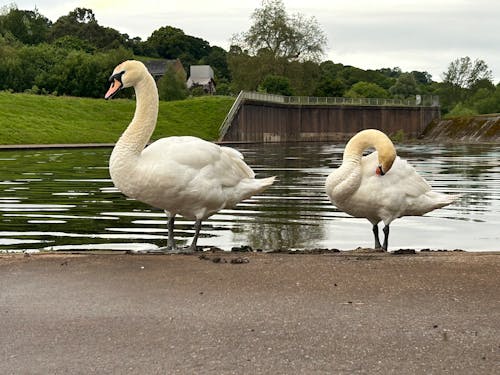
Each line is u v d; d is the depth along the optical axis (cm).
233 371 520
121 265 861
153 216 1792
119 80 1053
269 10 12594
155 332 605
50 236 1484
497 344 573
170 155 1012
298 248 1373
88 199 2175
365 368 524
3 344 580
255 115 10231
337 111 11725
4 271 835
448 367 526
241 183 1089
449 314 650
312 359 541
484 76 15525
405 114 12281
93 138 7950
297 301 691
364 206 1109
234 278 784
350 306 675
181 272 817
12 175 3100
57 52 11862
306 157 5309
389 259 902
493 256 927
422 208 1134
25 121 7862
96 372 521
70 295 722
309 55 12612
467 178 3173
